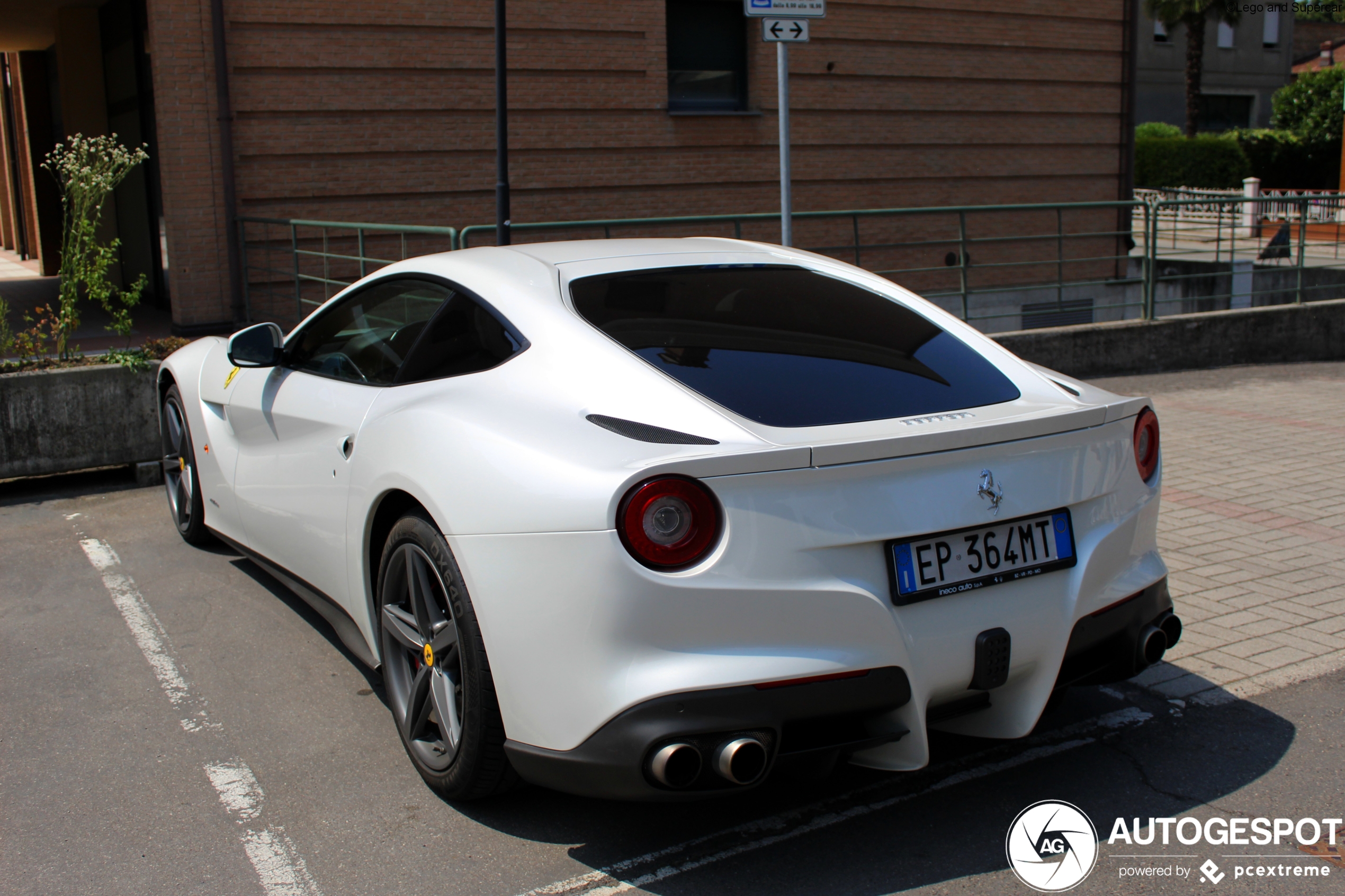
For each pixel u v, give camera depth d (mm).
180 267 10430
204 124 10359
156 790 2967
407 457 2857
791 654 2350
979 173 15617
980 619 2549
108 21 13430
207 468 4566
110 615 4270
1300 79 37156
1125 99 16797
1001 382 3041
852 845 2695
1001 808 2869
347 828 2771
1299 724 3324
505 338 2980
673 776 2275
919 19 14727
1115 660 2863
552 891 2508
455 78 11578
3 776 3037
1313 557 4898
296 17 10672
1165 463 6781
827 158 14289
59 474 6559
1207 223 20906
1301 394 9359
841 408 2697
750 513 2316
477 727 2598
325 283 8648
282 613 4273
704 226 13445
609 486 2307
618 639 2301
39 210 16266
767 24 5953
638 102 12781
